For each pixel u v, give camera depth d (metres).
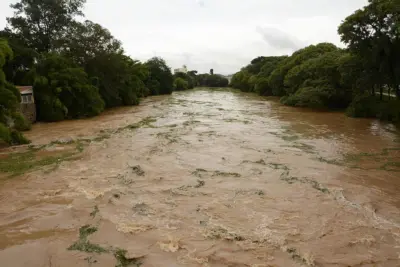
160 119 29.19
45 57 31.22
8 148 17.44
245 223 8.45
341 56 35.59
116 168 13.38
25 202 9.88
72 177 12.24
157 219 8.69
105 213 9.03
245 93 81.50
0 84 17.61
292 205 9.60
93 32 39.00
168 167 13.45
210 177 12.17
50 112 27.86
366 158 15.02
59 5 39.19
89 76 38.34
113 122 27.45
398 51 25.16
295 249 7.20
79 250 7.20
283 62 61.50
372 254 7.05
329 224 8.41
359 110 29.31
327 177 12.21
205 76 141.88
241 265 6.61
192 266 6.57
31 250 7.21
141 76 61.62
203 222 8.50
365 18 25.47
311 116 30.84
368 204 9.66
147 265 6.62
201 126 24.69
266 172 12.79
